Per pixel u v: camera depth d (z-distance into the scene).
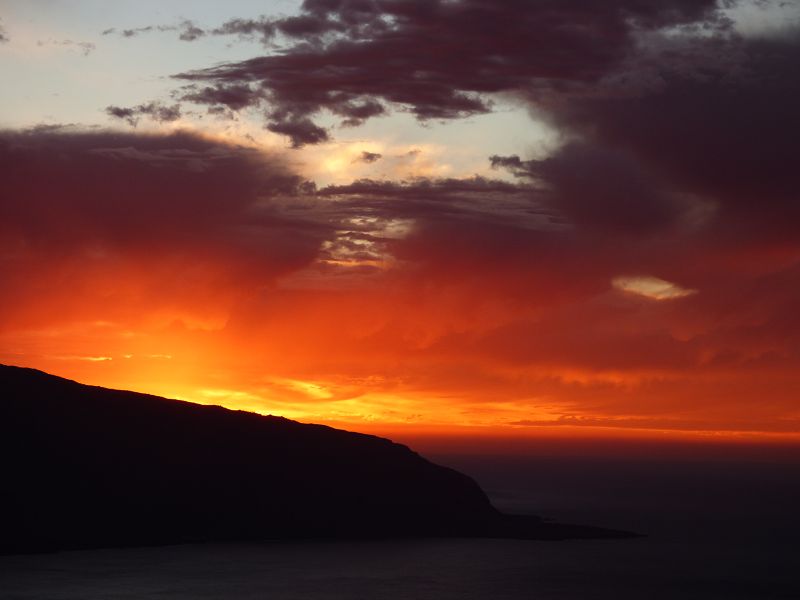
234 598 120.25
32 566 136.75
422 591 128.62
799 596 134.25
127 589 123.38
